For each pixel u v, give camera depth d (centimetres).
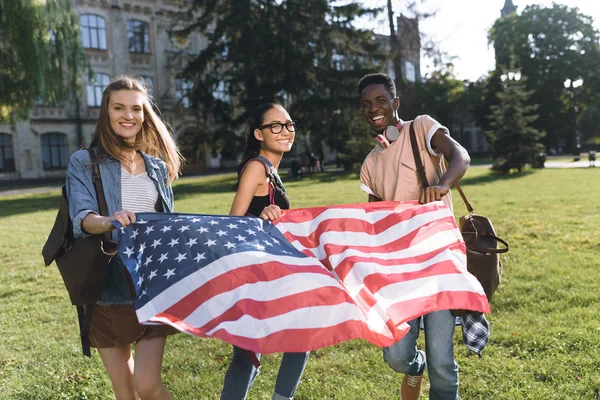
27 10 2231
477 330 279
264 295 239
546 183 1933
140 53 4072
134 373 251
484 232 288
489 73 5300
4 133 3619
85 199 255
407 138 298
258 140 318
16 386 375
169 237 254
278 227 291
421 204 284
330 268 278
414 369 282
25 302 624
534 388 336
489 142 2736
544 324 456
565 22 5231
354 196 1677
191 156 3039
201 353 434
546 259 704
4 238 1145
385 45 3225
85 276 249
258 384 366
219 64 3072
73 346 462
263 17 2891
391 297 264
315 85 2967
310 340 231
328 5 2892
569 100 5534
